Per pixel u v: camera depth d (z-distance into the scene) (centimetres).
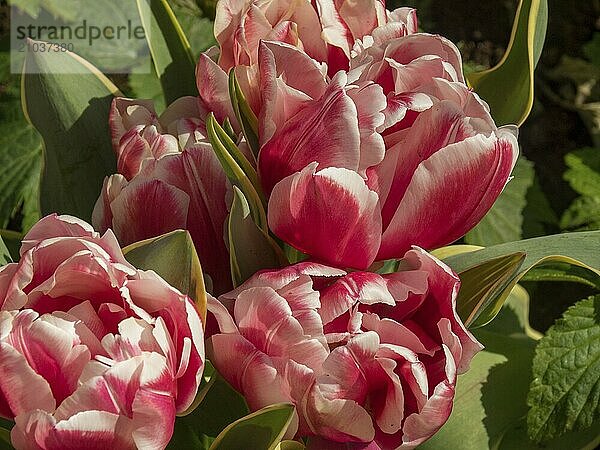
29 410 39
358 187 42
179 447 50
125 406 38
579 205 113
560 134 143
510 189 112
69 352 39
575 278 64
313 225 44
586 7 150
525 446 63
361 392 43
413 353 42
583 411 65
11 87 107
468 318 48
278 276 43
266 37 49
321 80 45
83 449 38
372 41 48
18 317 39
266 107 45
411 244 45
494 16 147
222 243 47
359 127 43
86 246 40
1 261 50
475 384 61
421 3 144
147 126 50
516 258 48
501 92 57
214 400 49
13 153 104
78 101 55
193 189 46
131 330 39
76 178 55
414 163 44
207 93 50
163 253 43
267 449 43
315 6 49
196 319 40
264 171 46
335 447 44
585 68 143
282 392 42
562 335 69
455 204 44
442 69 45
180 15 105
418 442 43
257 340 42
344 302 42
